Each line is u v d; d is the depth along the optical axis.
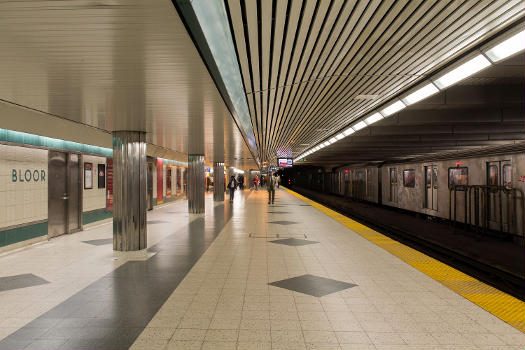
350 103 8.21
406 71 5.81
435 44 4.62
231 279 5.67
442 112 10.48
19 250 7.71
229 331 3.76
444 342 3.51
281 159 28.97
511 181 10.00
